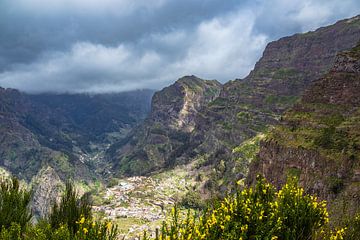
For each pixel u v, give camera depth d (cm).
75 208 2100
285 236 1425
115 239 1734
